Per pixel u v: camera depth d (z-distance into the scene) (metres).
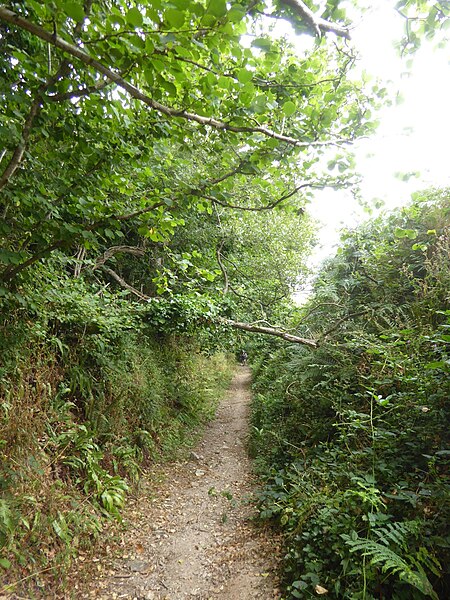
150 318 6.74
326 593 2.44
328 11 2.44
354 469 3.23
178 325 6.70
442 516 2.35
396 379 3.48
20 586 2.57
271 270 9.97
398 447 3.13
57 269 5.48
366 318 5.21
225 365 14.27
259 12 2.52
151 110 3.22
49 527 3.01
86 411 4.62
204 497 4.70
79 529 3.26
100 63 2.02
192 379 8.58
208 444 6.94
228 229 8.98
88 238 3.03
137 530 3.81
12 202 3.17
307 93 3.07
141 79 2.86
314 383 5.21
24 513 2.94
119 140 3.15
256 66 2.75
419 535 2.31
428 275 4.30
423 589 1.88
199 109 2.59
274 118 3.11
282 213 10.02
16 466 3.13
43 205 2.99
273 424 5.79
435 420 2.88
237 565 3.22
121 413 5.09
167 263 8.63
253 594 2.82
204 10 1.57
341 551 2.57
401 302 4.93
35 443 3.44
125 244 8.23
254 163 3.19
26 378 3.88
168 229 3.61
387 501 2.73
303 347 6.38
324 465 3.78
